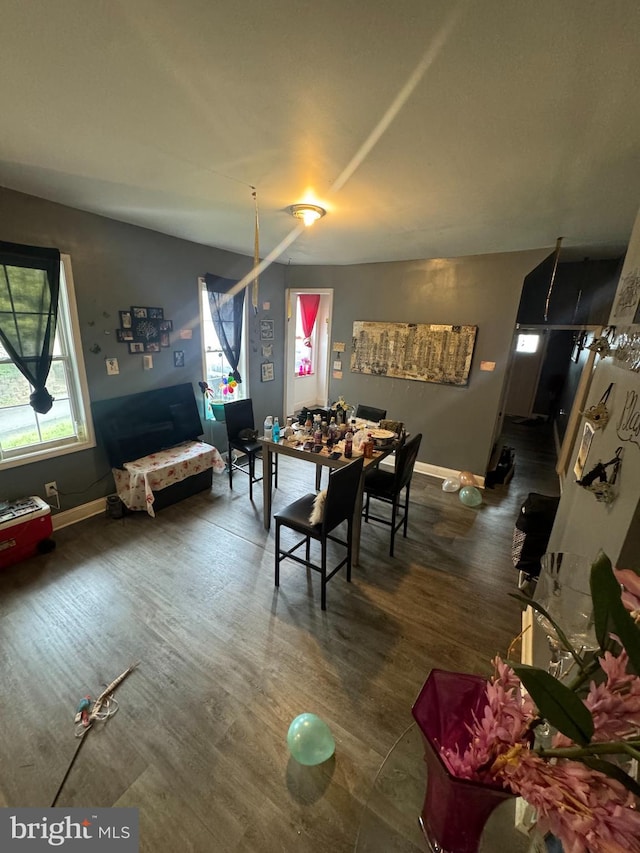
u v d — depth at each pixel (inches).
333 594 98.4
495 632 87.9
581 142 60.7
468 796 25.5
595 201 86.0
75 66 46.9
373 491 116.3
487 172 74.0
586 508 69.5
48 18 39.1
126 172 81.6
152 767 59.3
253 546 117.6
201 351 163.0
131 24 39.9
